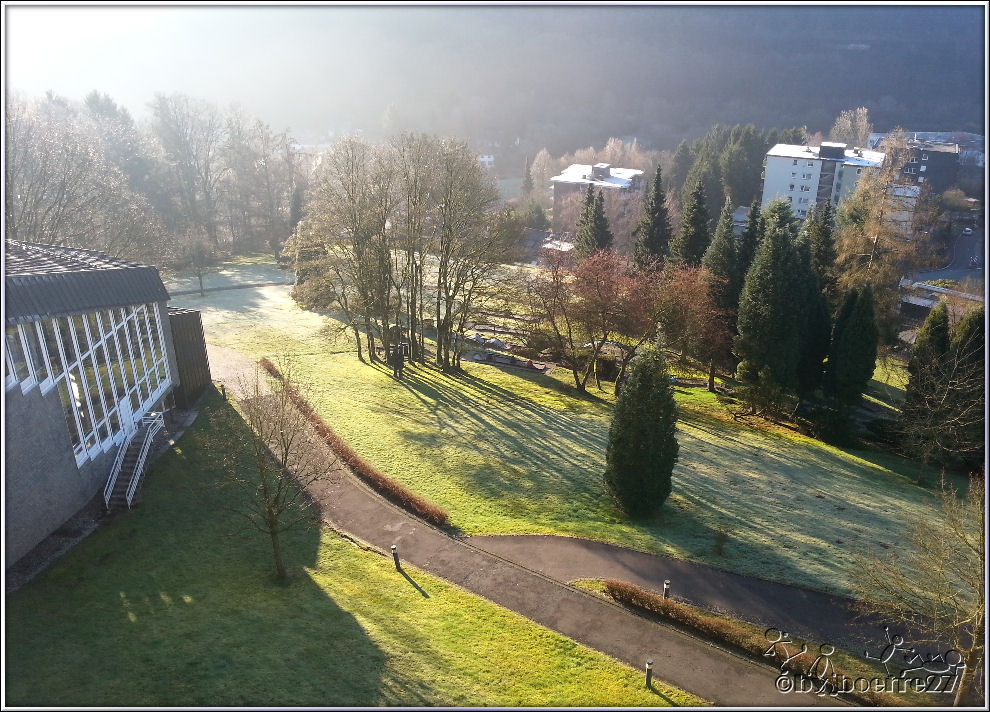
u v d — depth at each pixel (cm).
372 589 2114
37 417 2133
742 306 4119
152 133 8588
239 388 3534
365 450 3050
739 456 3369
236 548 2269
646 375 2552
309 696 1599
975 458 3519
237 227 8875
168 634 1786
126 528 2288
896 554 2438
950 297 5538
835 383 3916
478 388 4209
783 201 5444
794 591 2180
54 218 4897
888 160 7106
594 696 1722
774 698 1752
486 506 2670
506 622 1998
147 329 2911
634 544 2417
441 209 4278
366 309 4303
